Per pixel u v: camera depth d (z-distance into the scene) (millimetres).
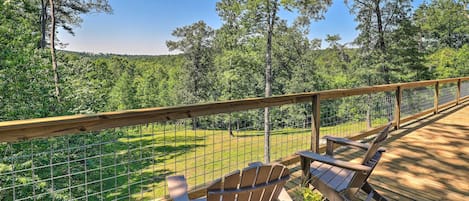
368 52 17188
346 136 4586
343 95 3951
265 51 16484
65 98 10930
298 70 22312
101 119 1817
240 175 1628
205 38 27375
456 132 5586
